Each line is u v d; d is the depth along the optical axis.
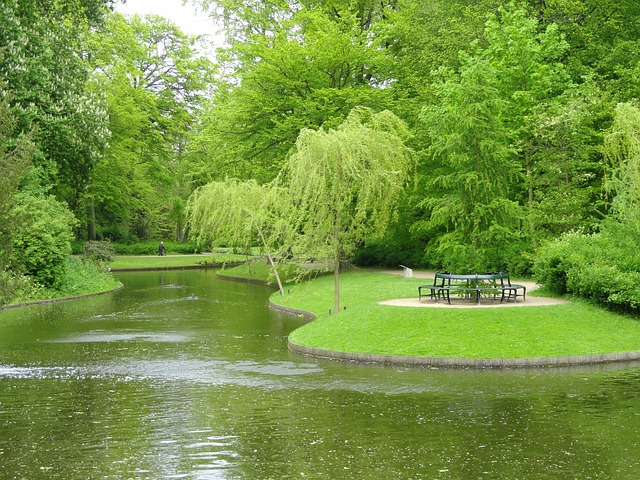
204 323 23.42
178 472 8.45
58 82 31.14
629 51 33.78
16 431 10.34
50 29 31.88
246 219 34.66
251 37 44.09
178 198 70.56
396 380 13.74
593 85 30.58
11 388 13.45
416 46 40.06
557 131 27.17
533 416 10.80
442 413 11.05
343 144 20.48
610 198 29.81
